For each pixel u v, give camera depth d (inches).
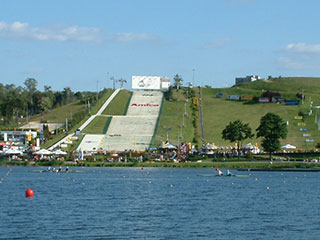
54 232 4197.8
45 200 5876.0
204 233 4222.4
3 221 4589.1
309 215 4997.5
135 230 4306.1
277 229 4379.9
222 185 7588.6
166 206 5506.9
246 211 5206.7
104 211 5152.6
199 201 5895.7
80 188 7096.5
